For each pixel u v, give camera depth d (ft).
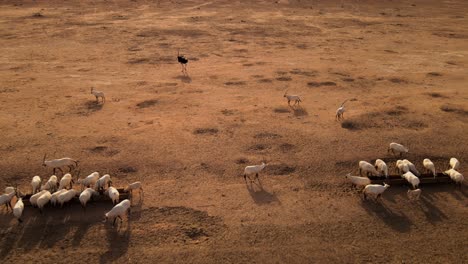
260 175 45.93
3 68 82.58
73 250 34.27
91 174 42.83
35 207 39.42
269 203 40.96
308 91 73.41
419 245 35.60
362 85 77.36
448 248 35.29
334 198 42.11
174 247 34.81
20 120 58.54
